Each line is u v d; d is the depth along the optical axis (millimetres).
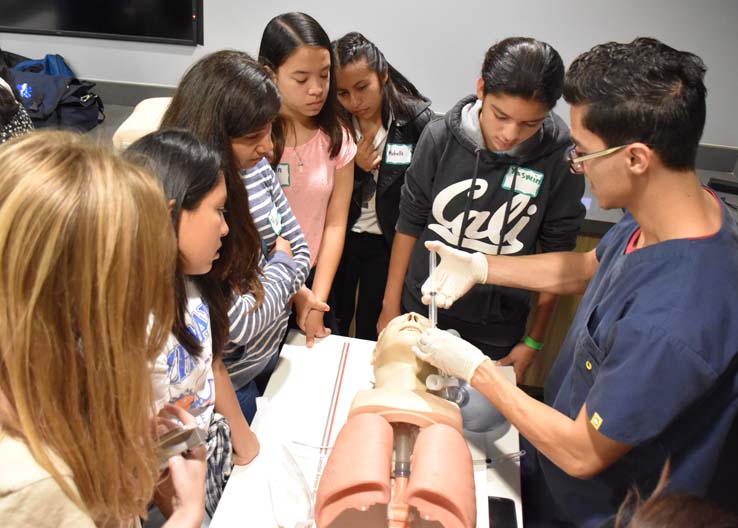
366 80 1863
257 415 1378
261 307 1365
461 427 1139
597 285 1226
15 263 598
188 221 1019
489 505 1227
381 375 1277
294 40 1607
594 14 2590
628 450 1018
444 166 1594
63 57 3021
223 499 1192
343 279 2283
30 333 615
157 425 941
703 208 978
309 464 1263
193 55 2965
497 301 1741
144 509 811
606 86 924
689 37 2561
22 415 637
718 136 2721
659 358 933
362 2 2717
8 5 2865
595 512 1169
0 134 1635
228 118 1275
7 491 635
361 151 2020
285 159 1811
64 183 604
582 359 1130
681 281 949
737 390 1001
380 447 1019
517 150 1502
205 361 1157
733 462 1134
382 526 1087
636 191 986
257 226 1493
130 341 678
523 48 1322
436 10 2688
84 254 612
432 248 1500
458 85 2852
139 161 986
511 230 1631
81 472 686
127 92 3064
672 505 633
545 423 1073
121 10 2855
